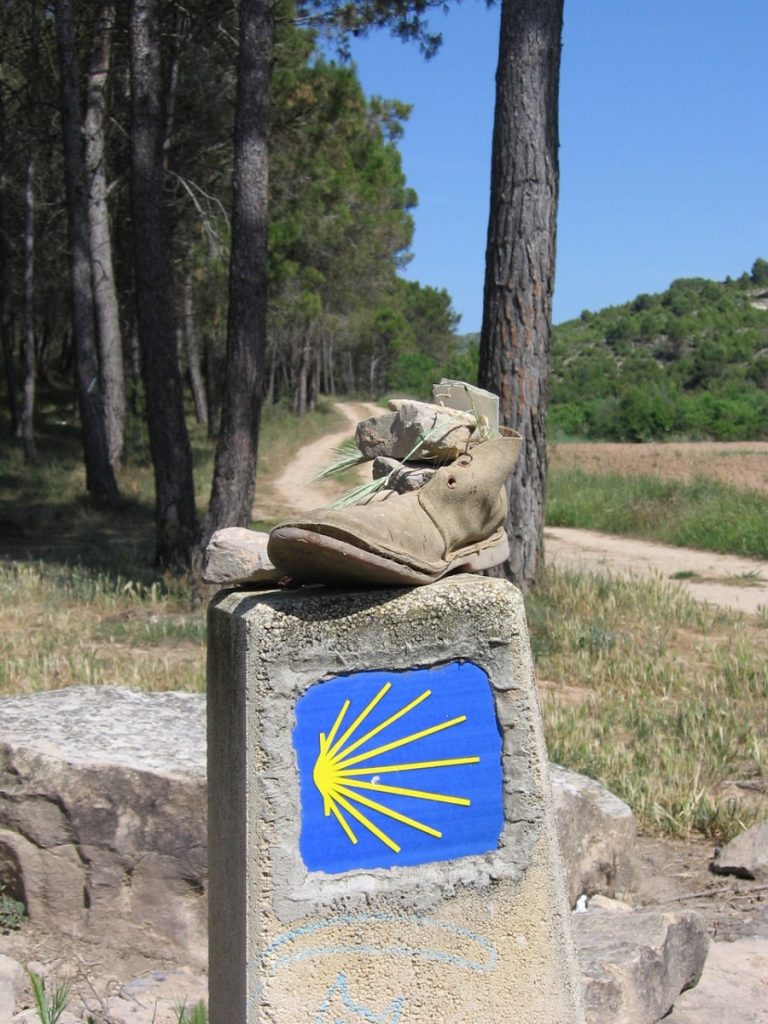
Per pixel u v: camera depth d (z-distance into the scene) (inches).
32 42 1021.8
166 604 494.6
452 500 112.1
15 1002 159.8
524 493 466.9
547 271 444.1
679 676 372.5
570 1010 110.7
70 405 1882.4
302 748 105.0
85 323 910.4
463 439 117.8
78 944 181.3
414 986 106.9
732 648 421.1
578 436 1961.1
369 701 106.7
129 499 935.7
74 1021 157.2
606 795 212.5
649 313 5196.9
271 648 103.7
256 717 103.7
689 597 502.3
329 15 681.6
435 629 107.7
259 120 515.8
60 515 853.2
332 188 1337.4
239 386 517.3
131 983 171.9
